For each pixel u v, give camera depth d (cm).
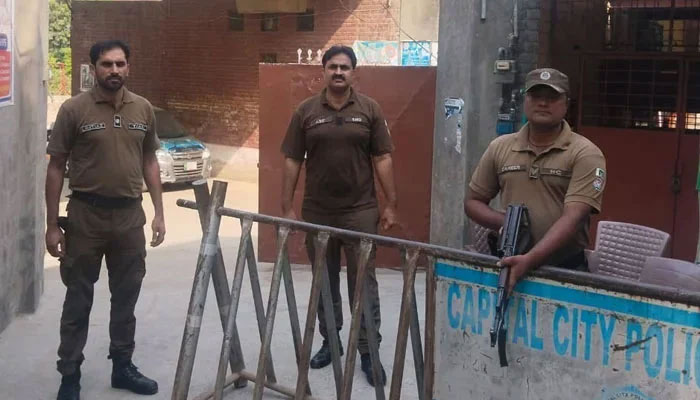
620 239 523
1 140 594
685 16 752
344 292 743
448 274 370
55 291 742
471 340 364
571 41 779
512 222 349
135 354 582
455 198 753
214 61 1730
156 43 1839
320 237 422
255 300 489
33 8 668
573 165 363
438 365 378
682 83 760
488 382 361
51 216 486
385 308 693
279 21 1598
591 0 769
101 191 484
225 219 1197
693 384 301
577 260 377
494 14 727
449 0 739
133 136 491
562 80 362
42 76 700
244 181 1691
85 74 1944
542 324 340
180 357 461
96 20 1923
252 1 1580
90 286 498
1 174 598
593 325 326
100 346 600
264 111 850
